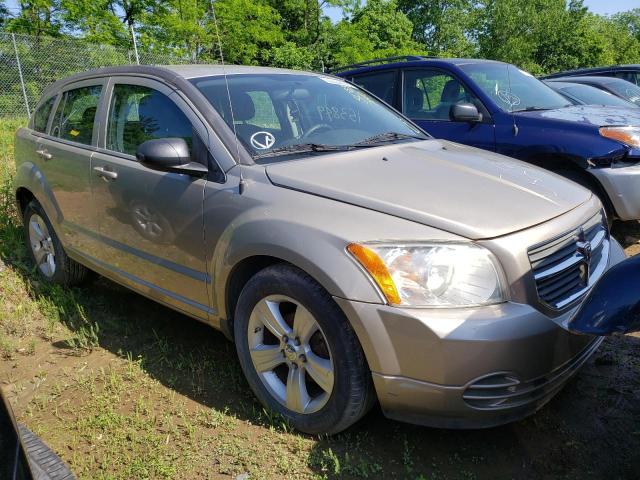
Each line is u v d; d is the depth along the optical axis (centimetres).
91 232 384
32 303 420
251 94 341
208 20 2062
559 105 584
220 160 298
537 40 4069
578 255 263
